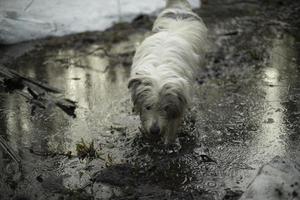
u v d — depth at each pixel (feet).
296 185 20.13
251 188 20.06
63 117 27.02
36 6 38.65
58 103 28.04
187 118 26.53
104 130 25.88
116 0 40.27
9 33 35.01
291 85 29.60
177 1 29.04
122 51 34.24
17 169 22.99
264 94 28.73
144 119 22.07
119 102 28.45
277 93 28.81
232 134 25.30
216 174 22.45
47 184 21.99
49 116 27.09
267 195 19.66
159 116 21.30
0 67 30.68
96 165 23.25
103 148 24.45
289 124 25.90
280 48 34.17
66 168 23.07
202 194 21.22
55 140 25.14
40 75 31.24
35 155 24.00
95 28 37.04
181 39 24.73
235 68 31.76
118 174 22.50
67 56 33.60
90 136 25.43
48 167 23.16
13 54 33.60
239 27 37.60
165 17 27.50
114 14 38.52
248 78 30.55
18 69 31.81
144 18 38.58
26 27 35.88
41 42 35.22
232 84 29.94
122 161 23.49
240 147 24.27
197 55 25.80
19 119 26.84
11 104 28.14
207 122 26.32
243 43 35.04
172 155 23.85
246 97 28.50
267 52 33.63
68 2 39.60
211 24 38.14
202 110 27.35
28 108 27.78
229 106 27.68
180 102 21.30
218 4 41.91
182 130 25.66
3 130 25.90
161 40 24.09
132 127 26.05
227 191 21.18
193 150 24.16
